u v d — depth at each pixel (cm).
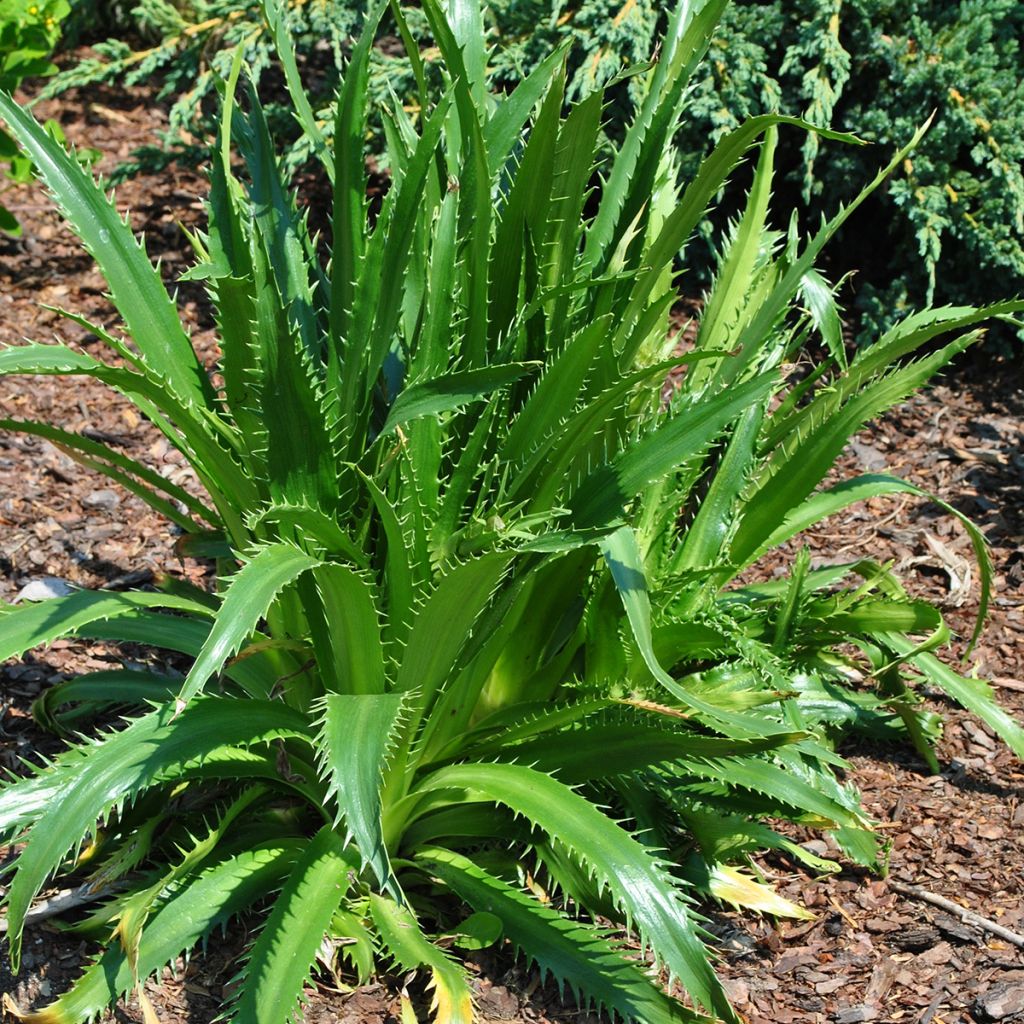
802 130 466
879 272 480
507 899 233
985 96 433
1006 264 424
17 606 258
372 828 187
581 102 230
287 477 216
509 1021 228
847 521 392
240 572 185
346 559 220
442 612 212
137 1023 223
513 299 244
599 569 250
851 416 259
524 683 254
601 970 219
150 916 225
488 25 479
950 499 395
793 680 286
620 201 262
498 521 213
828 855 274
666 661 251
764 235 302
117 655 320
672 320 468
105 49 507
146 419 427
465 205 240
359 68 230
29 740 290
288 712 227
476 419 243
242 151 260
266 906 248
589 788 258
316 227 509
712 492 261
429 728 233
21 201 533
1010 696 318
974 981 239
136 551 363
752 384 211
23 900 195
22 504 378
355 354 225
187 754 209
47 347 220
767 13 456
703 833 254
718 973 244
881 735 304
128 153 550
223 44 505
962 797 289
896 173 443
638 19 445
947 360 260
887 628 270
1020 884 263
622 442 243
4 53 441
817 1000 238
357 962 225
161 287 242
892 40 440
